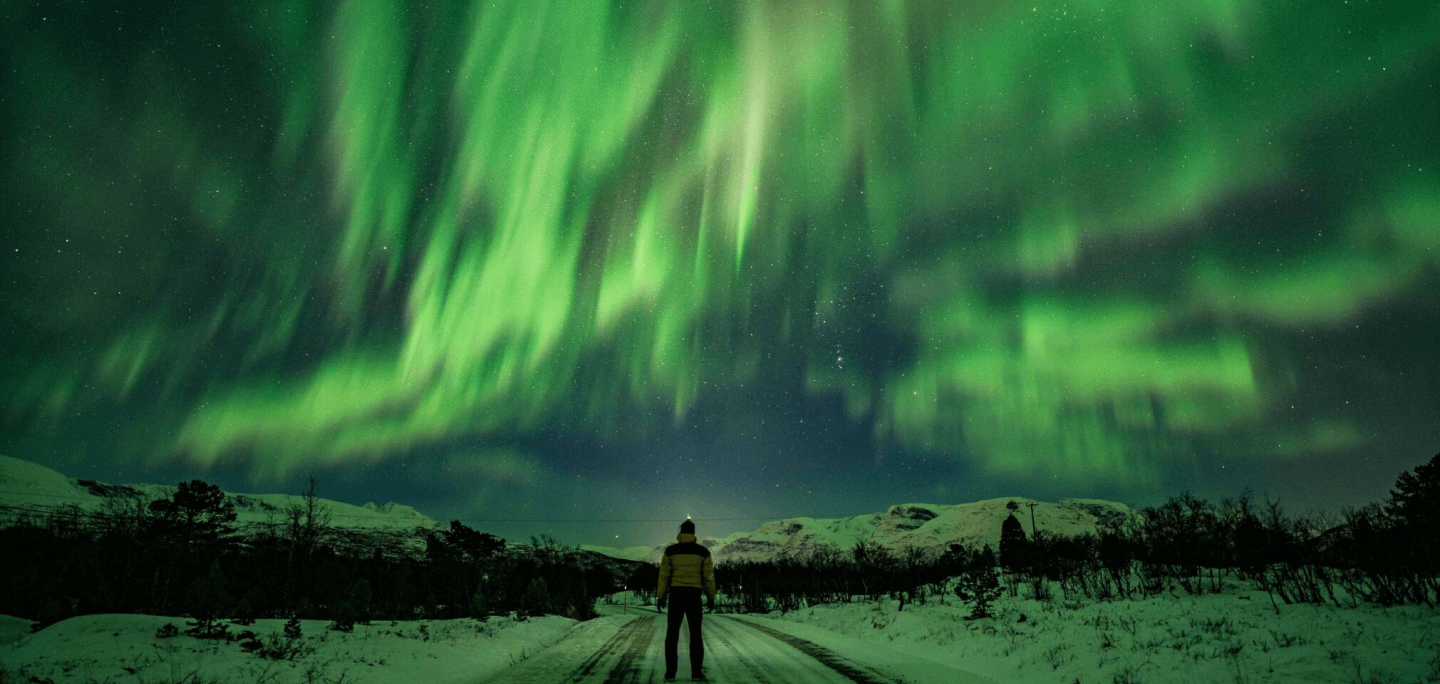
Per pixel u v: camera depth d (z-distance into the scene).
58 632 11.13
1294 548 14.05
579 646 12.86
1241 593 15.19
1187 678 7.63
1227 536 19.02
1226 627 10.45
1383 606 10.68
